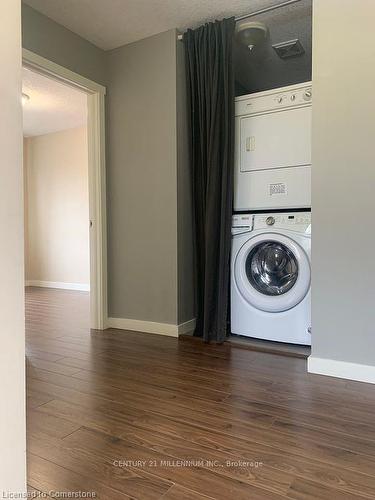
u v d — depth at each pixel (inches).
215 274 94.0
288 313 87.0
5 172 28.2
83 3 86.4
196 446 46.4
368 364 67.3
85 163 194.7
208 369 74.1
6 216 28.3
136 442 47.3
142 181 104.3
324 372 70.9
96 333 103.1
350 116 67.9
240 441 47.6
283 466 42.3
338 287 69.7
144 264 104.6
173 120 98.1
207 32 94.5
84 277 198.2
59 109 163.2
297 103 88.3
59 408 56.8
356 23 67.1
